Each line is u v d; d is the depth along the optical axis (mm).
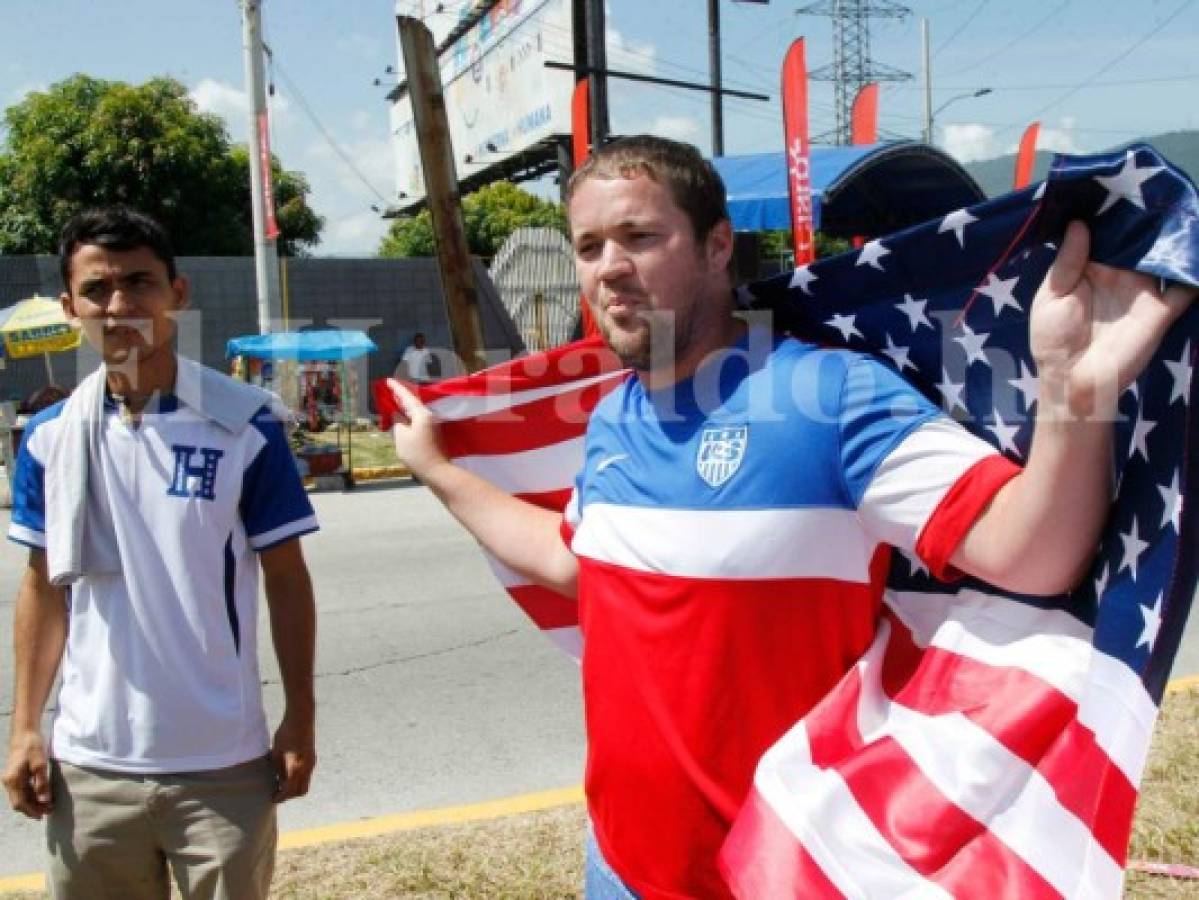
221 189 25609
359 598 7617
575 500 2139
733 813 1758
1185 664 5594
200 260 20203
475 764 4590
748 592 1713
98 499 2289
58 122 24594
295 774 2387
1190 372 1463
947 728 1666
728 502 1726
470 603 7340
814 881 1636
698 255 1810
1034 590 1565
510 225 36250
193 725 2271
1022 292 1722
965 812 1607
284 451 2395
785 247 28250
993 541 1548
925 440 1631
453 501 2443
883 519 1662
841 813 1668
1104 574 1571
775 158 13117
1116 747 1492
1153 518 1513
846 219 14648
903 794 1655
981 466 1587
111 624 2275
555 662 5953
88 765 2289
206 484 2277
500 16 30484
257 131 14812
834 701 1736
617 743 1880
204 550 2275
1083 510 1480
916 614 1811
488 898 3248
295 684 2422
